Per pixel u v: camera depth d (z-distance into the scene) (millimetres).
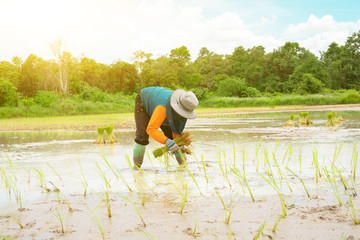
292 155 5883
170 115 4648
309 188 3652
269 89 87875
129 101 40875
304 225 2518
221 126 14148
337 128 11445
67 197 3570
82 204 3289
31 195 3697
